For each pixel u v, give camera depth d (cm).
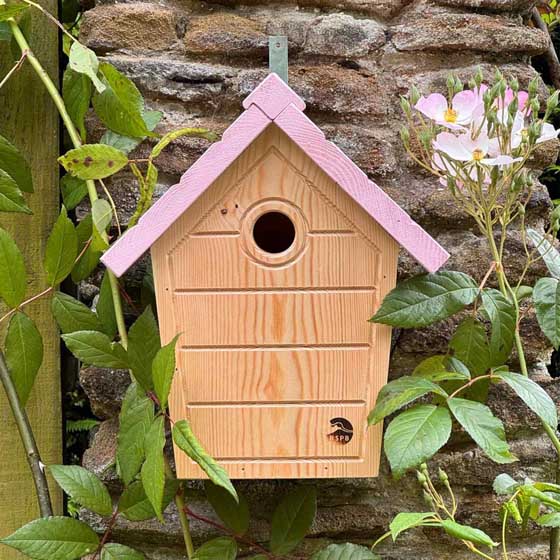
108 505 91
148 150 104
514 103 78
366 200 79
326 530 107
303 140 78
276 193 81
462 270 106
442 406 84
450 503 108
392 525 72
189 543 99
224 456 86
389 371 107
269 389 85
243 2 108
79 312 97
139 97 94
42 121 111
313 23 106
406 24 107
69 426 138
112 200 100
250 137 78
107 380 105
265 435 86
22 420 99
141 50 105
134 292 106
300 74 105
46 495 99
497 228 106
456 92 86
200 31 104
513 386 80
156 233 80
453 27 106
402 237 80
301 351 85
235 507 99
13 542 86
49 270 94
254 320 84
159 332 92
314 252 82
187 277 82
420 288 83
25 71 110
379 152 105
